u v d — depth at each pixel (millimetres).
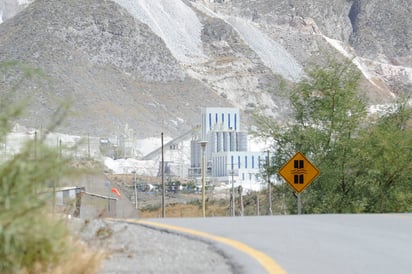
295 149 75125
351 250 24484
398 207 73500
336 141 74625
